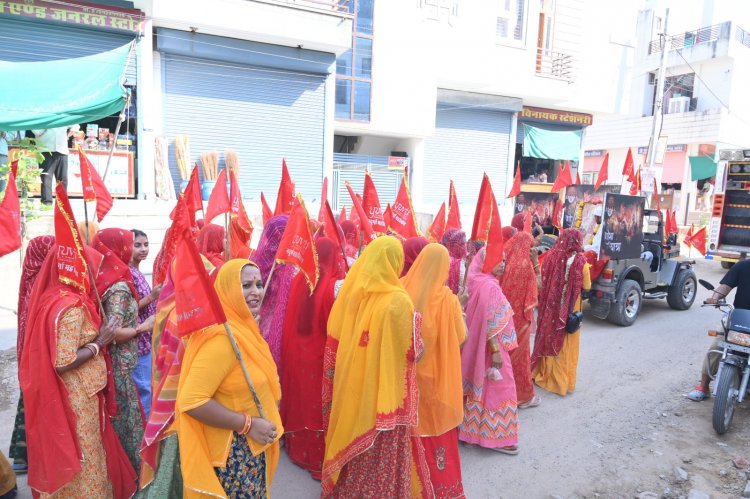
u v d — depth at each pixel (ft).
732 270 16.26
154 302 12.55
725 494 12.51
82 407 9.10
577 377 19.83
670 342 24.57
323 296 11.98
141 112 36.09
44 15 32.42
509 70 55.88
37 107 23.38
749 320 15.35
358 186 50.34
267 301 13.44
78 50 34.30
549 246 29.84
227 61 40.50
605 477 13.12
